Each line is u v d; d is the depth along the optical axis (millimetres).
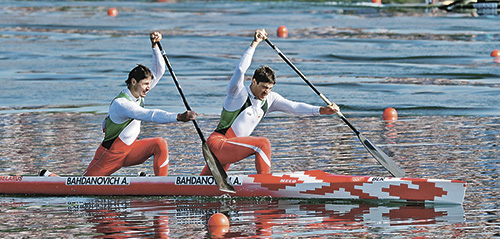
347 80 55688
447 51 70688
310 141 35875
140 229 22766
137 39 81062
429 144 34625
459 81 54812
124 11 114500
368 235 21641
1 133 38406
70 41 80125
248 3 129875
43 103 47719
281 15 108875
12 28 91625
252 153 26922
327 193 25953
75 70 61375
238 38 82125
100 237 21969
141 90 26938
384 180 25500
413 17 105250
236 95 26797
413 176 28453
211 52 71312
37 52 72000
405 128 39062
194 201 26312
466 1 118250
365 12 113500
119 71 60719
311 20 101500
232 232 22219
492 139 35312
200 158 32438
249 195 26625
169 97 49469
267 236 21734
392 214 23828
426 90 51219
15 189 27984
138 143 27844
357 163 30922
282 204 25609
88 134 38031
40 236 22141
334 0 134250
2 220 24031
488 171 28875
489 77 56344
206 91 51594
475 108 44469
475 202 24750
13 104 47438
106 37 83188
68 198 27266
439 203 24828
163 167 27562
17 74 59594
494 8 116000
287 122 41375
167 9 118312
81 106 46562
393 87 52594
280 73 59031
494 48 72312
